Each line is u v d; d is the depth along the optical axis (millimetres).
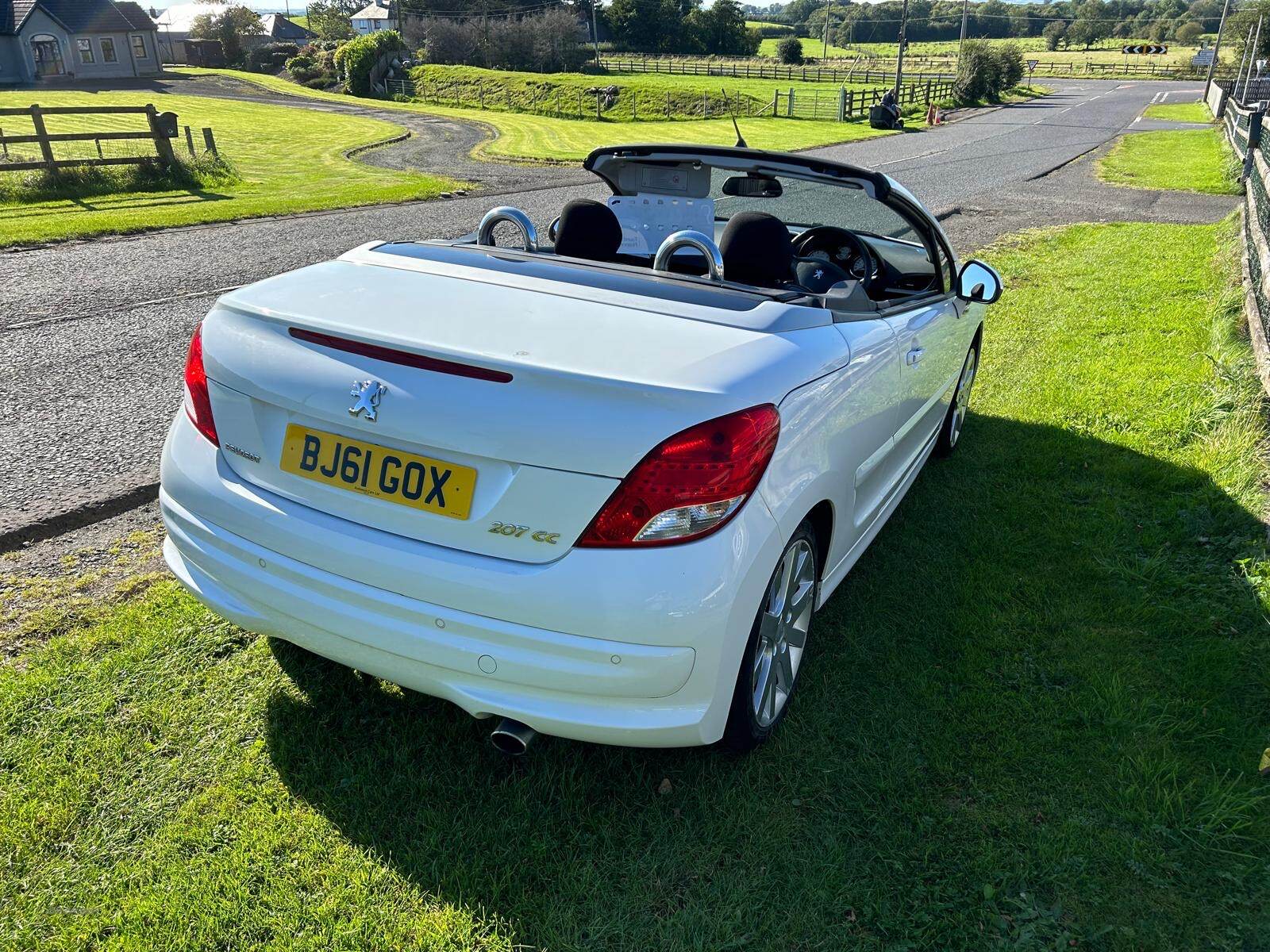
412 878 2092
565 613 1944
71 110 14414
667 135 31078
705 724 2113
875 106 34000
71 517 3805
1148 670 2951
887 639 3104
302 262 9289
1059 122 38219
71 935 1920
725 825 2270
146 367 5820
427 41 68875
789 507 2199
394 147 26734
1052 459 4605
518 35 69500
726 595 2016
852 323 2787
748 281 2930
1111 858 2217
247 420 2305
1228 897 2127
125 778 2346
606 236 3281
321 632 2209
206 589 2424
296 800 2301
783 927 2021
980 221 12703
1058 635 3133
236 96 49438
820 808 2350
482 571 1985
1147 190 16453
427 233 11008
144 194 14719
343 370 2143
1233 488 4133
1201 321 7035
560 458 1929
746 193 3736
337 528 2148
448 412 2004
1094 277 8859
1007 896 2109
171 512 2443
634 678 1977
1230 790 2387
